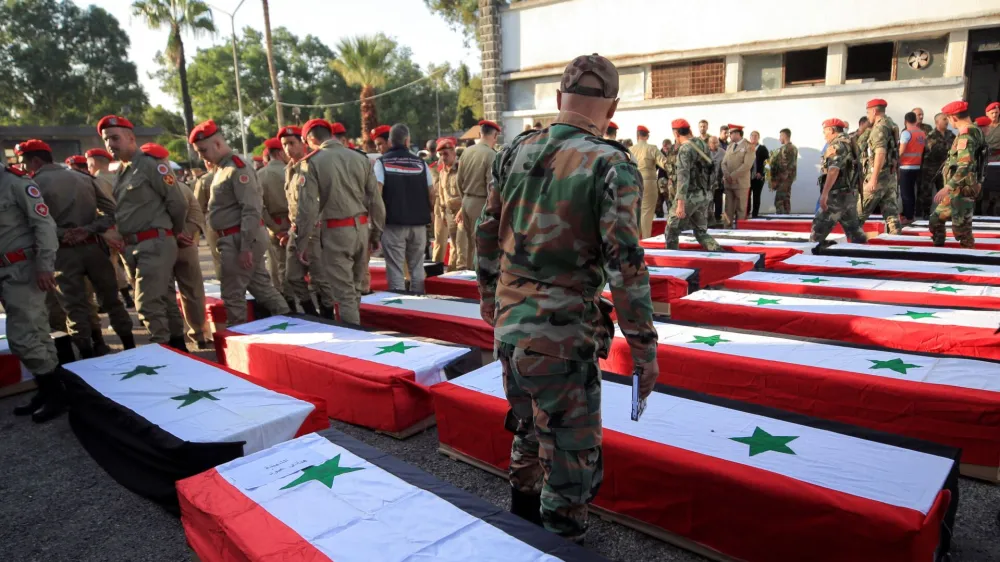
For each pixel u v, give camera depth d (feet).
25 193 12.77
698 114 43.80
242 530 6.64
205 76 186.91
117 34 144.36
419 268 21.52
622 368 12.47
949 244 22.24
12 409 14.19
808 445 7.82
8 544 8.75
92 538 8.82
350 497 7.27
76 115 141.38
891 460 7.33
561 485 6.50
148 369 12.31
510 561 5.98
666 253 22.61
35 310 13.37
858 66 48.57
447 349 12.82
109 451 10.63
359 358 12.53
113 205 16.63
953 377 9.42
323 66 209.15
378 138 23.59
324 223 16.63
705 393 10.27
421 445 11.18
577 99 6.39
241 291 16.97
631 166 5.84
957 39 35.06
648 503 7.98
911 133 29.86
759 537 7.03
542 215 6.20
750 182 35.50
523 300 6.38
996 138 32.07
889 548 6.12
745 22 40.68
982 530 7.92
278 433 9.51
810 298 15.02
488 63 51.34
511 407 7.16
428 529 6.59
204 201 20.26
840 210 22.39
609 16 45.73
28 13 132.36
